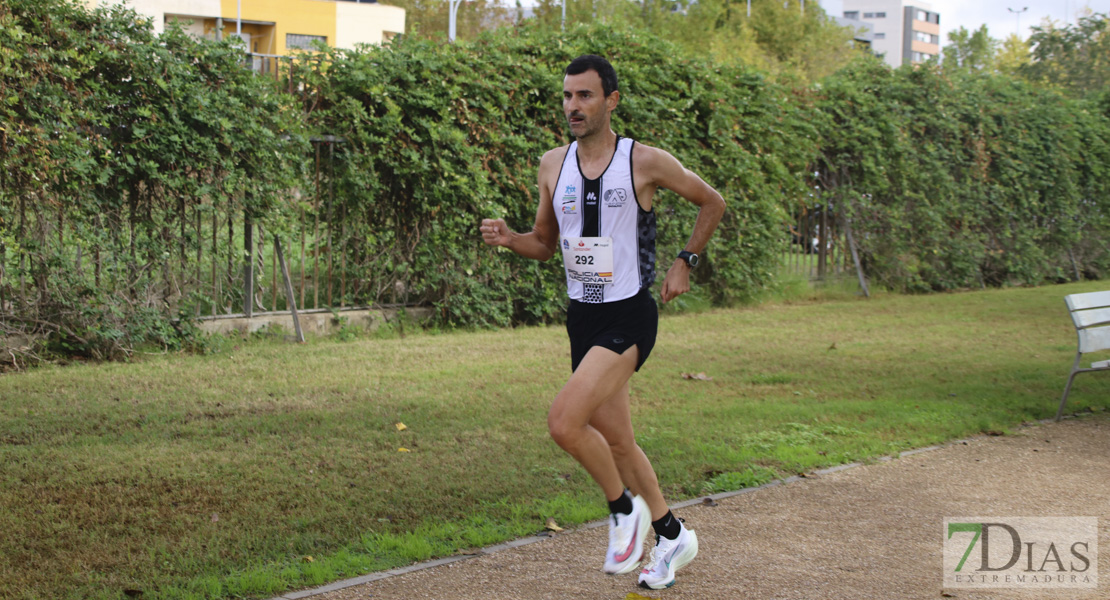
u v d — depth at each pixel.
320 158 9.74
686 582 3.71
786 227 14.59
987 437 6.22
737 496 4.86
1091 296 6.98
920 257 16.25
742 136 13.19
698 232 3.71
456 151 10.19
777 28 38.53
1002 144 17.39
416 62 10.05
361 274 10.15
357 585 3.63
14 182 7.57
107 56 7.87
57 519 4.25
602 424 3.64
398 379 7.57
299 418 6.20
